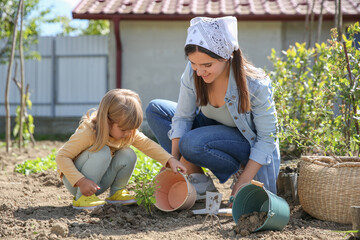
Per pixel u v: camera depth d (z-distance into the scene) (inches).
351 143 125.4
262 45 379.6
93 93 471.5
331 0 383.6
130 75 389.1
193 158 131.0
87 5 384.2
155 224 114.0
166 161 128.6
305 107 189.6
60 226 103.1
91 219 114.6
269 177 126.4
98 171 123.3
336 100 158.7
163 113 152.8
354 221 98.7
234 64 118.5
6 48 438.3
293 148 190.1
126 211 125.0
